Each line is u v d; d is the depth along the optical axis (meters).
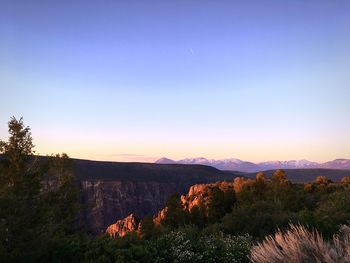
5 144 11.73
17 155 11.66
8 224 10.62
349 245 7.40
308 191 60.81
